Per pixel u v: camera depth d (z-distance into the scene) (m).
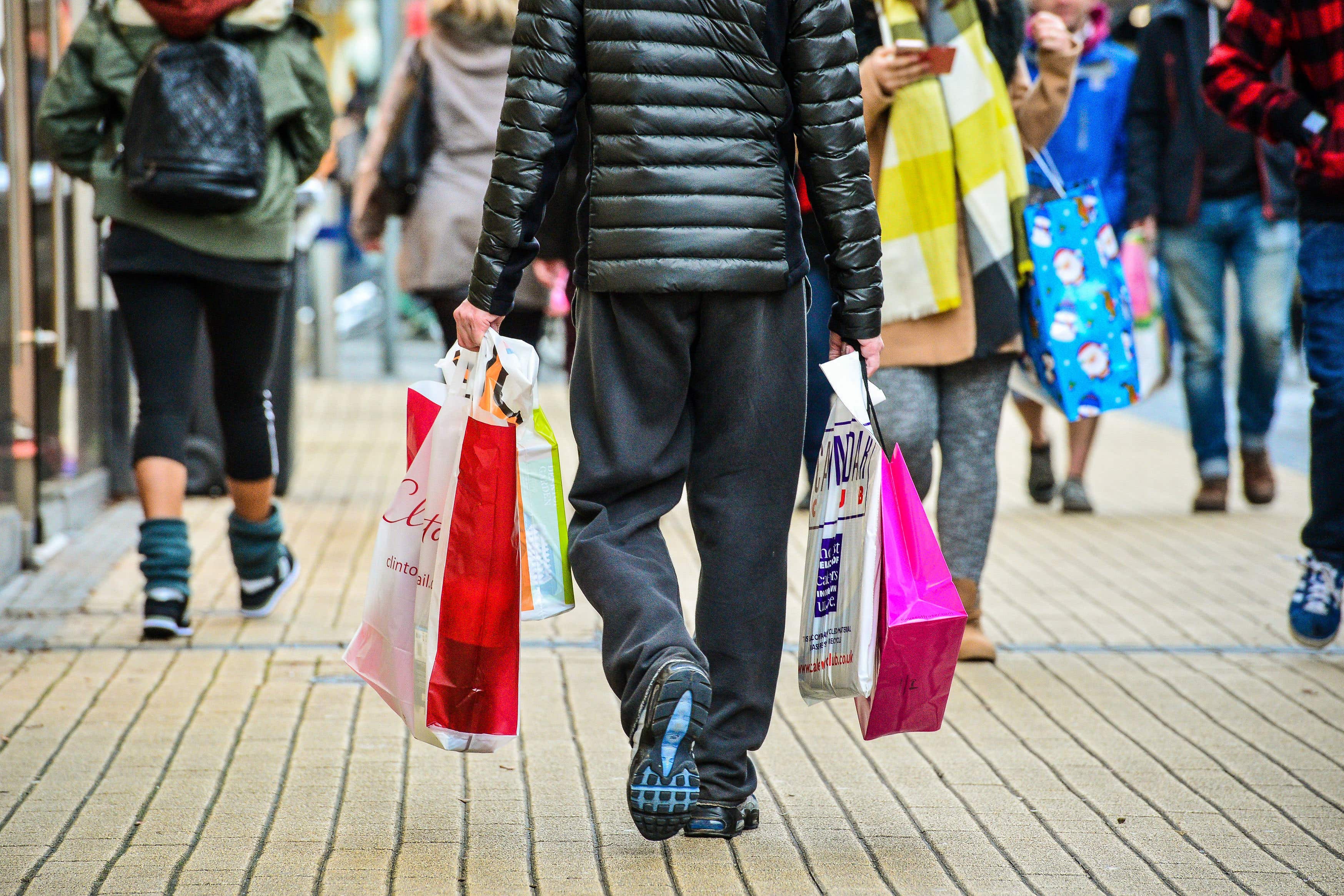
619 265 10.26
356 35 61.84
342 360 62.59
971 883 10.30
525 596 10.57
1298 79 17.38
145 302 16.73
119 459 26.05
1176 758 13.37
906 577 10.41
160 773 12.38
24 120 20.73
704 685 9.60
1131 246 25.14
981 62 15.61
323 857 10.55
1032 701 15.13
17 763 12.56
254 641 16.86
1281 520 26.14
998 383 16.12
